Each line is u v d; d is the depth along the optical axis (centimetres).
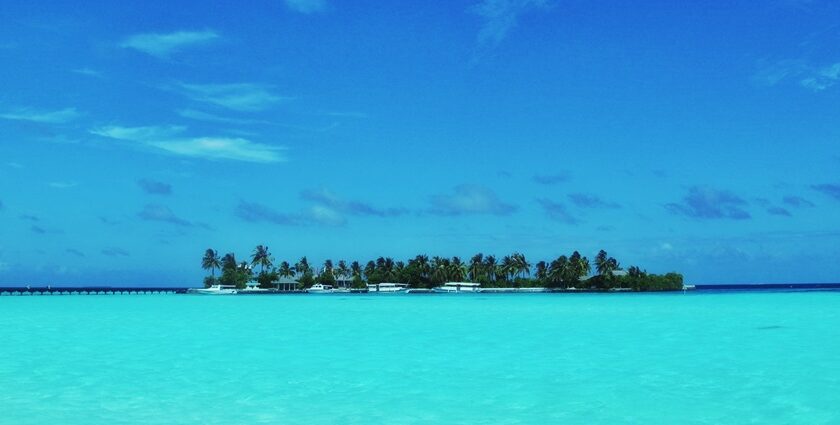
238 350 2348
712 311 4778
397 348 2400
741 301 6931
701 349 2316
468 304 6888
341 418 1299
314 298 10262
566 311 5053
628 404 1407
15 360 2102
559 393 1526
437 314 4706
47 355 2220
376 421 1272
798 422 1247
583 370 1853
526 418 1291
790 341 2548
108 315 4653
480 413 1338
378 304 7069
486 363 1998
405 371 1845
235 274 14500
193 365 1981
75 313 4959
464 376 1767
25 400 1475
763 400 1440
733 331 3005
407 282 14188
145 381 1709
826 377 1712
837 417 1285
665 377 1728
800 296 8881
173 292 15712
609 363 1988
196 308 5988
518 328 3303
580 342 2577
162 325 3606
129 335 2959
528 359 2080
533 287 13938
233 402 1445
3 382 1705
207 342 2627
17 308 5972
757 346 2391
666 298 8506
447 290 13688
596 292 13350
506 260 14425
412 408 1379
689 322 3612
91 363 2027
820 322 3544
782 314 4319
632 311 4906
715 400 1443
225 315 4625
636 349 2333
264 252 15075
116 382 1694
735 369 1858
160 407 1403
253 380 1711
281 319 4144
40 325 3594
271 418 1296
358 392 1553
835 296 8756
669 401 1433
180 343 2595
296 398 1485
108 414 1333
